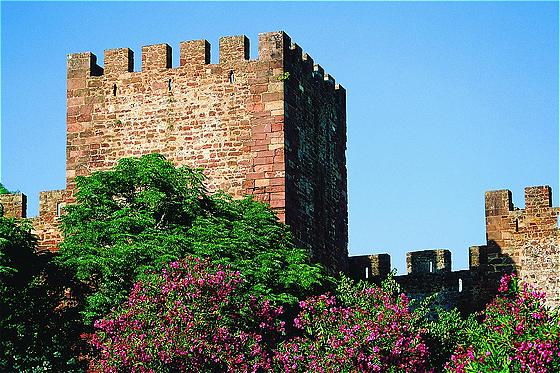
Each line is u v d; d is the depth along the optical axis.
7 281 55.31
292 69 61.28
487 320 44.41
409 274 69.88
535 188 66.38
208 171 60.03
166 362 46.16
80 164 62.16
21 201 65.75
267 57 60.12
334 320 49.34
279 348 48.75
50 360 55.56
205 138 60.34
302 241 60.69
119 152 61.59
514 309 42.19
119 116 61.91
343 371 46.78
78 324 55.38
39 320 55.59
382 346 47.12
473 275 67.62
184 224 55.84
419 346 47.50
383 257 71.75
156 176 55.56
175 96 61.19
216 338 47.28
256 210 56.66
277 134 59.31
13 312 55.09
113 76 62.34
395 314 48.22
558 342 40.12
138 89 61.81
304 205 61.41
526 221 66.38
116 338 47.75
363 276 72.00
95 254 53.66
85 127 62.38
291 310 54.75
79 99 62.69
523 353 39.78
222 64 60.75
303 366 48.09
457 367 41.69
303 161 61.78
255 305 50.19
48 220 64.25
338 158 67.94
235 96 60.28
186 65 61.31
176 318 47.50
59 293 56.31
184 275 50.00
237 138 59.88
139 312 48.31
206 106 60.62
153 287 48.91
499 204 67.12
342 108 69.38
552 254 65.44
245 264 53.22
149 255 52.50
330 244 65.25
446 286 68.50
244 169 59.50
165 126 61.09
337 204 67.12
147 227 54.12
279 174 58.94
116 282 53.28
